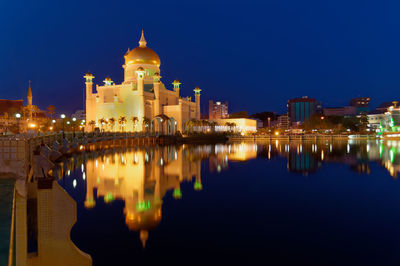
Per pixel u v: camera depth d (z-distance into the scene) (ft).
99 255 35.91
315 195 68.18
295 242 40.16
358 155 161.27
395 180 87.04
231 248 38.22
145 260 34.68
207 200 63.16
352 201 62.39
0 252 17.75
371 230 44.68
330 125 466.29
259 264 33.58
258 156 161.58
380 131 410.93
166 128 327.26
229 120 475.31
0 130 203.00
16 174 39.42
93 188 74.13
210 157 155.22
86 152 180.65
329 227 46.14
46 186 29.01
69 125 297.12
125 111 307.58
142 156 157.58
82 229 44.73
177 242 39.78
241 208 57.00
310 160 140.26
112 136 231.50
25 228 29.76
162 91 347.56
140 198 64.23
